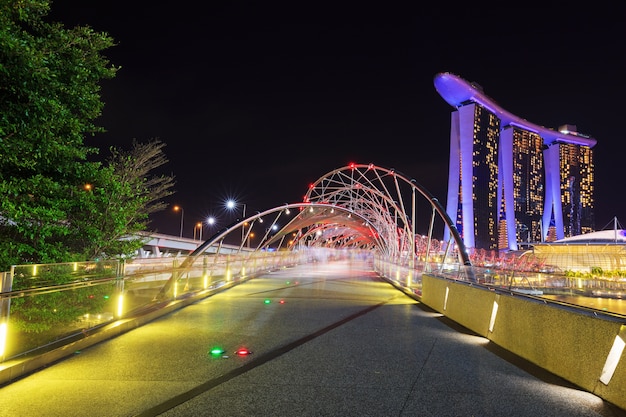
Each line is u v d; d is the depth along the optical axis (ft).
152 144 78.02
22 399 20.16
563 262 270.26
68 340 29.89
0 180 28.89
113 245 47.65
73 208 43.55
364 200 244.63
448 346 32.42
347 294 73.20
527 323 28.81
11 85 27.12
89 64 36.52
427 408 19.43
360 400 20.35
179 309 51.57
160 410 18.90
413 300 66.18
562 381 23.73
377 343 33.17
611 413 19.15
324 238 398.21
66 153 33.42
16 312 25.44
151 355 28.50
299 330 38.19
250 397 20.62
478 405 19.89
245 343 32.50
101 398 20.33
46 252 35.22
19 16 28.53
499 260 460.14
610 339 21.13
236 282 91.40
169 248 234.17
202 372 24.64
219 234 109.50
